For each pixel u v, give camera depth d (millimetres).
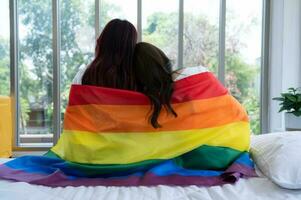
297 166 1026
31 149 3836
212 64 3953
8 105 3395
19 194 967
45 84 3883
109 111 1163
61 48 3879
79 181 1103
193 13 3898
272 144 1202
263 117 3996
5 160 1399
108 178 1122
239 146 1242
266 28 3928
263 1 3934
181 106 1203
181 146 1177
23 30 3836
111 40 1252
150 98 1177
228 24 3930
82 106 1185
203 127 1208
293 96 3090
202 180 1098
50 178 1094
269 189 1020
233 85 3988
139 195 977
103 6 3859
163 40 3910
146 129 1162
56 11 3781
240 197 949
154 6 3871
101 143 1125
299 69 3678
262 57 3977
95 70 1236
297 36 3654
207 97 1245
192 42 3922
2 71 3838
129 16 3875
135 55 1257
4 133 3297
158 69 1221
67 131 1172
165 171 1139
